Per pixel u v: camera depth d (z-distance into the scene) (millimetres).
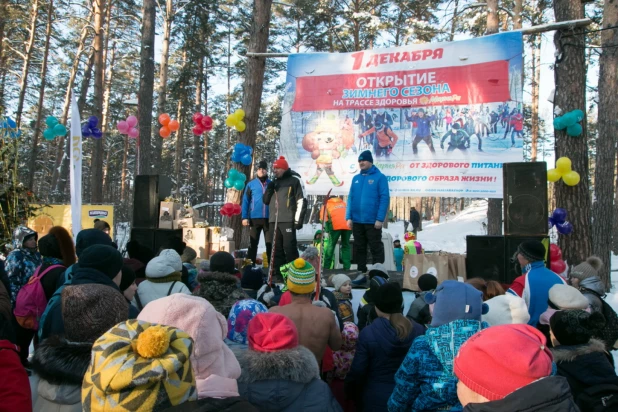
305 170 9688
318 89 9727
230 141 39844
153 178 7992
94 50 19953
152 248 7832
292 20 31844
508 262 6859
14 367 2041
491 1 16281
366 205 7809
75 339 2178
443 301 2748
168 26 22078
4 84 32781
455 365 1749
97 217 12461
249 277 5531
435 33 24156
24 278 4863
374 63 9484
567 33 8445
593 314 2758
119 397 1472
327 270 8172
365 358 3309
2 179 7285
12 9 23484
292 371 2471
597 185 11266
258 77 10500
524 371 1539
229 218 10312
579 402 2627
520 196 6879
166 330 1598
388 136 9312
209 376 1965
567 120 8195
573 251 8242
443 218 40656
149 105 15602
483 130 8852
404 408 2750
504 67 8805
